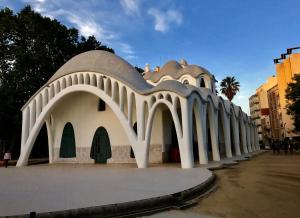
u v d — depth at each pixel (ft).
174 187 25.70
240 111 101.55
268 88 221.46
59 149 78.54
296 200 22.79
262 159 76.74
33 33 98.73
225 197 24.47
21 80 95.96
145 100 54.90
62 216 16.69
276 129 205.16
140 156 52.42
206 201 22.97
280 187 29.53
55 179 35.35
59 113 79.97
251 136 136.87
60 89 68.90
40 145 121.19
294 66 152.46
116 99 61.72
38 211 17.11
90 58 69.46
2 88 91.20
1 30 95.04
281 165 56.54
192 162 47.93
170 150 66.03
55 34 107.45
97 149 71.41
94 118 73.31
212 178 33.76
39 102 72.43
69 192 24.27
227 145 77.20
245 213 18.63
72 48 115.65
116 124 69.36
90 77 63.77
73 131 76.84
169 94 50.98
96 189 25.58
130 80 61.36
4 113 88.63
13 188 27.76
